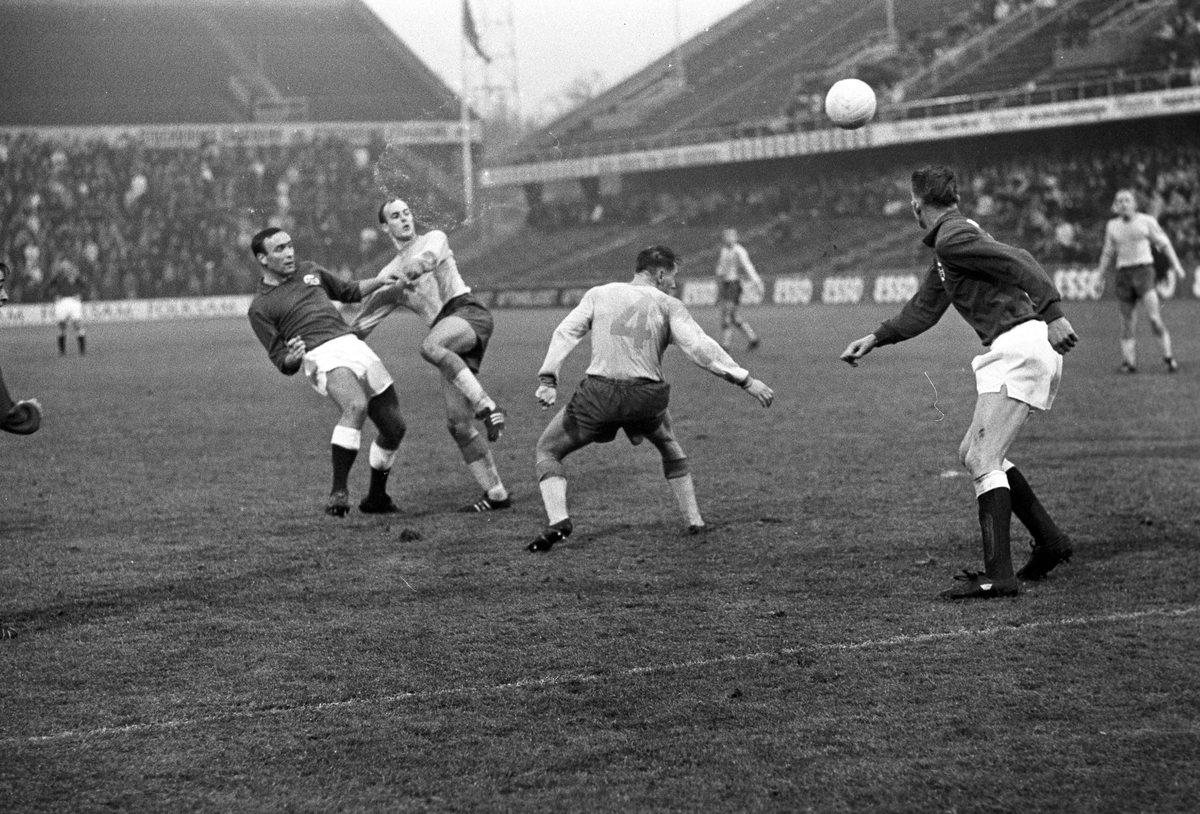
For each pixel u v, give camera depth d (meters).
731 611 6.34
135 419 15.48
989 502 6.52
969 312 6.79
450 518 8.91
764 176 48.22
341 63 60.84
